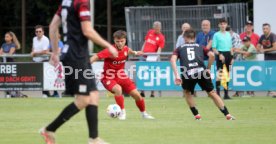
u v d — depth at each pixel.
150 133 31.22
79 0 24.53
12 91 58.47
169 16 77.88
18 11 114.94
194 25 76.94
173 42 71.00
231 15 75.81
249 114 40.97
